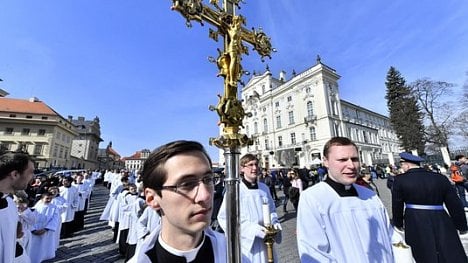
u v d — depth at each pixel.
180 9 1.24
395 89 35.34
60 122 55.22
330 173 2.22
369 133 52.22
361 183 3.44
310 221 2.01
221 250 1.23
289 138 45.53
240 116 1.36
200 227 1.02
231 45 1.42
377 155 51.19
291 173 11.65
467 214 7.34
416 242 3.37
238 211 1.24
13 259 2.35
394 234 2.17
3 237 2.24
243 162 3.50
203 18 1.35
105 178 26.00
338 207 2.05
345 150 2.10
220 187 6.75
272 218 3.25
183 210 1.01
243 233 2.91
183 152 1.07
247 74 1.49
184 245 1.08
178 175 1.02
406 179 3.59
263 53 1.68
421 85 30.17
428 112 29.89
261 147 50.62
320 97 41.19
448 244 3.18
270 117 49.72
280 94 48.31
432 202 3.38
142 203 5.52
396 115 33.91
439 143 28.11
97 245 7.13
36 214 5.74
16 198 5.03
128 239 5.48
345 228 1.98
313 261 1.87
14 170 2.37
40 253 5.63
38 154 50.09
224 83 1.40
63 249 6.77
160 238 1.13
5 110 50.75
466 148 28.20
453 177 9.08
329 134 39.25
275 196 14.09
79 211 9.15
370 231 1.99
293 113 45.50
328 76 42.47
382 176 28.08
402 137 32.56
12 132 50.19
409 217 3.50
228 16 1.47
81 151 72.38
